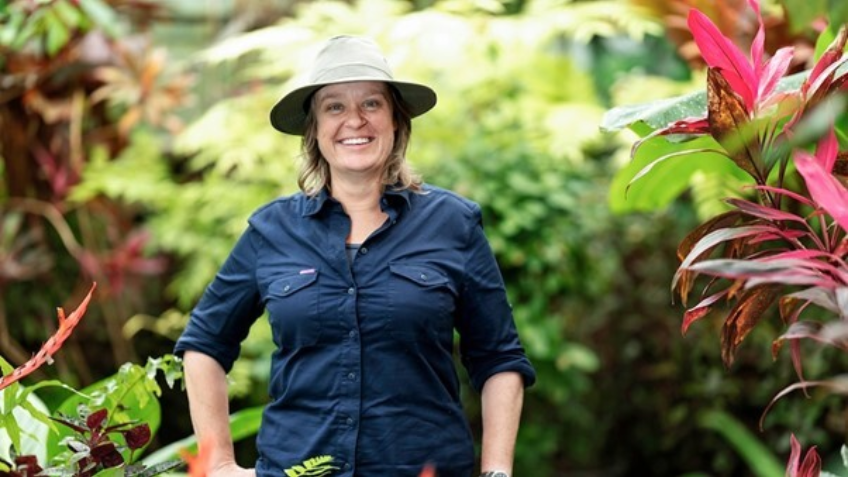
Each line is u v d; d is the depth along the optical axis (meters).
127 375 2.70
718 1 4.05
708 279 5.59
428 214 2.83
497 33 5.18
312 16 5.30
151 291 5.81
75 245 5.08
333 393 2.72
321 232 2.81
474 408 5.62
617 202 3.88
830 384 2.04
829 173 2.18
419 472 2.72
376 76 2.78
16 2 4.20
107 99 5.35
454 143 5.42
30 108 5.07
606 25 5.21
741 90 2.36
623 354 5.98
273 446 2.80
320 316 2.73
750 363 5.34
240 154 5.28
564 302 5.88
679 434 5.78
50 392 4.50
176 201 5.45
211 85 6.20
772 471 4.19
